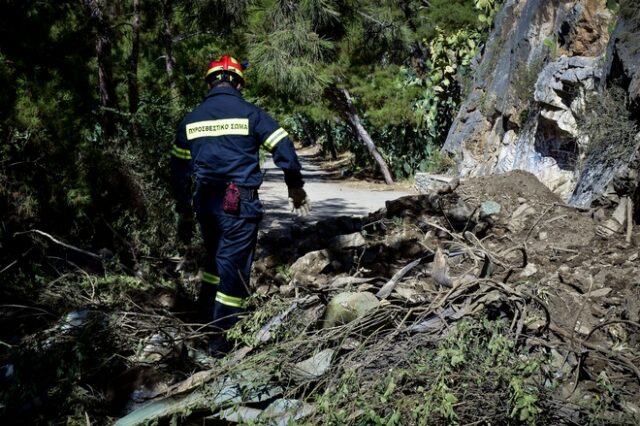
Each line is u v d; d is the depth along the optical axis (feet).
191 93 32.81
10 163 21.75
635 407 10.90
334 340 12.15
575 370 11.76
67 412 12.25
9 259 18.83
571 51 37.06
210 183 14.97
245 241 14.92
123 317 14.16
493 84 46.91
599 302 16.08
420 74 70.95
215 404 10.97
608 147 26.91
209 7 41.16
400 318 12.78
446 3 66.39
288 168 14.97
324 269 20.10
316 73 50.98
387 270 19.31
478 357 10.83
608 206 22.74
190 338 13.75
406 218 24.17
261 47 46.24
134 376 12.73
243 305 14.47
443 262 13.60
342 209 43.96
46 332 13.50
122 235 23.94
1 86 22.38
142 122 28.45
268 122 15.05
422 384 10.69
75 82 24.48
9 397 12.16
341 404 10.67
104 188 24.17
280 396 11.46
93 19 27.81
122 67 37.27
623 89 27.12
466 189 26.37
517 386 9.77
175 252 24.32
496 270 18.56
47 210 22.47
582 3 36.17
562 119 33.88
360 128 68.44
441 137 66.54
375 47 61.00
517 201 24.68
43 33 23.62
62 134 23.26
